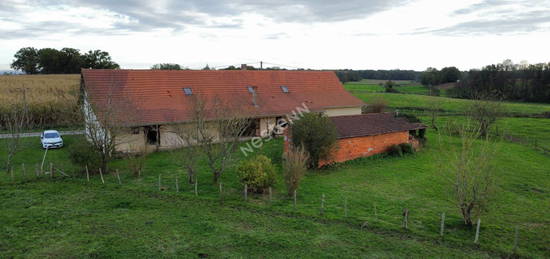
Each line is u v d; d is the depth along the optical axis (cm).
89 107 2202
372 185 1816
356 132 2369
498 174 2062
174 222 1280
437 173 2050
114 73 2741
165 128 2508
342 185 1811
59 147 2569
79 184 1750
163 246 1091
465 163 1352
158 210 1405
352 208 1464
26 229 1205
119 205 1460
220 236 1168
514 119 4659
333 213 1395
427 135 3391
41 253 1039
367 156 2434
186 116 2572
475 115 3491
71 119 2183
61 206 1440
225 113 2067
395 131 2591
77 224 1251
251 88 3241
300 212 1388
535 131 3891
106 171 1958
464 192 1280
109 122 1964
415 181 1892
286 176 1602
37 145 2653
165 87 2847
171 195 1589
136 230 1205
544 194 1727
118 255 1032
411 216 1381
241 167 1658
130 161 2036
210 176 1900
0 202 1481
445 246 1130
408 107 5703
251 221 1305
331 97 3572
